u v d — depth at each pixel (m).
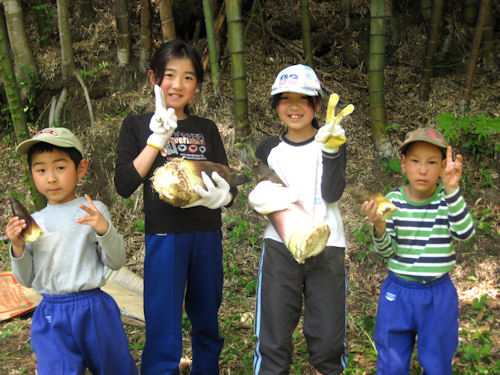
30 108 5.29
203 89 5.11
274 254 2.46
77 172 2.41
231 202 2.57
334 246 2.45
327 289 2.43
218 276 2.67
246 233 4.33
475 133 4.50
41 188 2.31
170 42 2.52
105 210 2.41
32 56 5.25
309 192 2.46
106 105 5.18
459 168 2.21
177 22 5.58
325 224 2.31
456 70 5.33
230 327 3.41
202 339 2.69
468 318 3.46
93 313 2.28
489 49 5.26
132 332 3.38
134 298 3.65
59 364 2.21
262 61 5.52
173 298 2.47
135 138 2.56
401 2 5.58
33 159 2.29
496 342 3.17
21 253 2.19
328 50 5.69
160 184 2.24
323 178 2.40
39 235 2.17
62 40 5.11
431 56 4.97
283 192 2.35
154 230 2.48
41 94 5.32
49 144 2.27
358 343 3.19
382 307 2.50
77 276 2.26
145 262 2.53
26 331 3.38
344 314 2.47
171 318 2.47
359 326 3.36
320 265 2.43
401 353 2.46
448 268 2.41
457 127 4.45
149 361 2.49
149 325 2.50
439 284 2.43
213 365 2.70
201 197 2.29
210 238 2.59
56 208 2.36
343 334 2.45
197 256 2.55
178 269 2.48
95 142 4.95
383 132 4.65
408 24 5.54
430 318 2.41
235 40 4.46
